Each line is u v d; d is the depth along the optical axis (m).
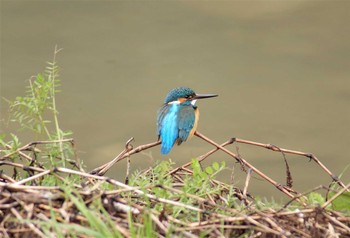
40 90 7.98
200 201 6.84
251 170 7.82
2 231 6.36
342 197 7.46
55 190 6.73
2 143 7.90
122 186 6.82
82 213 6.46
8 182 7.43
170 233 6.34
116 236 6.18
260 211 6.88
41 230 6.38
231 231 6.73
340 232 6.77
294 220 6.75
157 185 6.89
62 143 7.88
